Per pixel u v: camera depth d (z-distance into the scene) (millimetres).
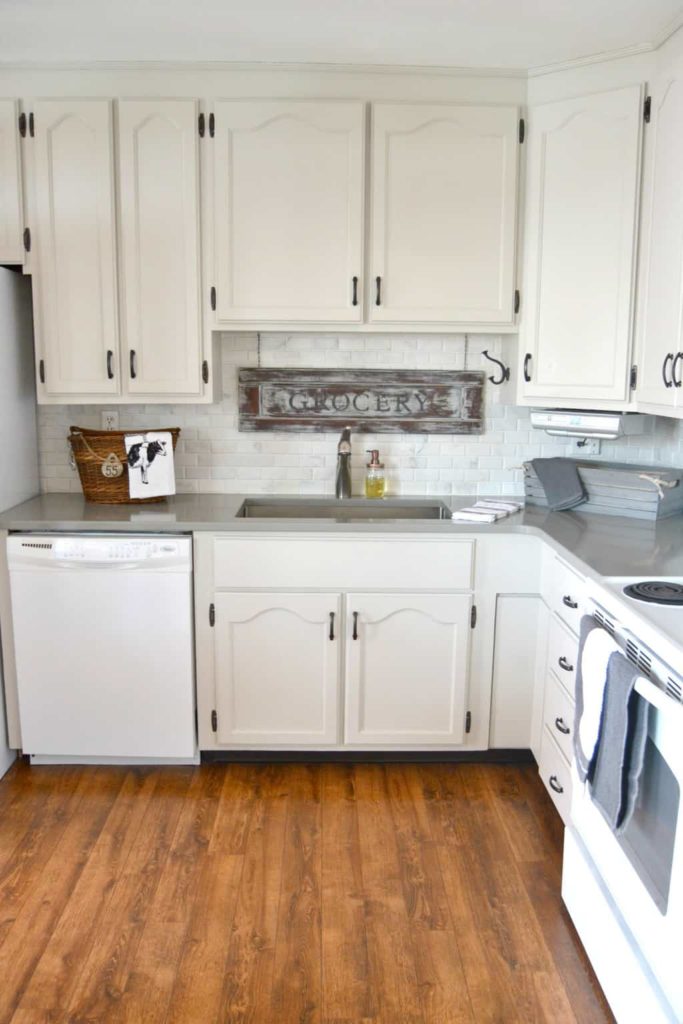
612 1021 1820
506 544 2787
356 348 3244
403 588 2801
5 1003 1854
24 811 2623
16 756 2969
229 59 2771
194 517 2820
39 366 2938
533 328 2904
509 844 2469
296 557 2771
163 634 2781
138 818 2588
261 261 2891
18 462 3045
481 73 2818
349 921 2127
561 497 2977
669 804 1538
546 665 2691
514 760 2994
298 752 2973
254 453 3297
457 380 3238
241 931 2086
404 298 2914
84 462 3020
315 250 2885
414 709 2881
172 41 2627
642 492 2824
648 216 2625
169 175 2854
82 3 2344
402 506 3219
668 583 1988
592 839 1971
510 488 3312
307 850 2426
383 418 3258
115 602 2760
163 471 3016
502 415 3287
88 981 1918
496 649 2850
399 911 2166
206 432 3281
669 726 1529
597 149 2703
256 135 2826
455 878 2305
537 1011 1849
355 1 2330
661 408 2514
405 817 2613
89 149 2830
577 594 2311
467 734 2904
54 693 2824
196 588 2785
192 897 2213
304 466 3303
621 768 1671
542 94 2812
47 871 2318
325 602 2797
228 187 2850
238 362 3240
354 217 2865
